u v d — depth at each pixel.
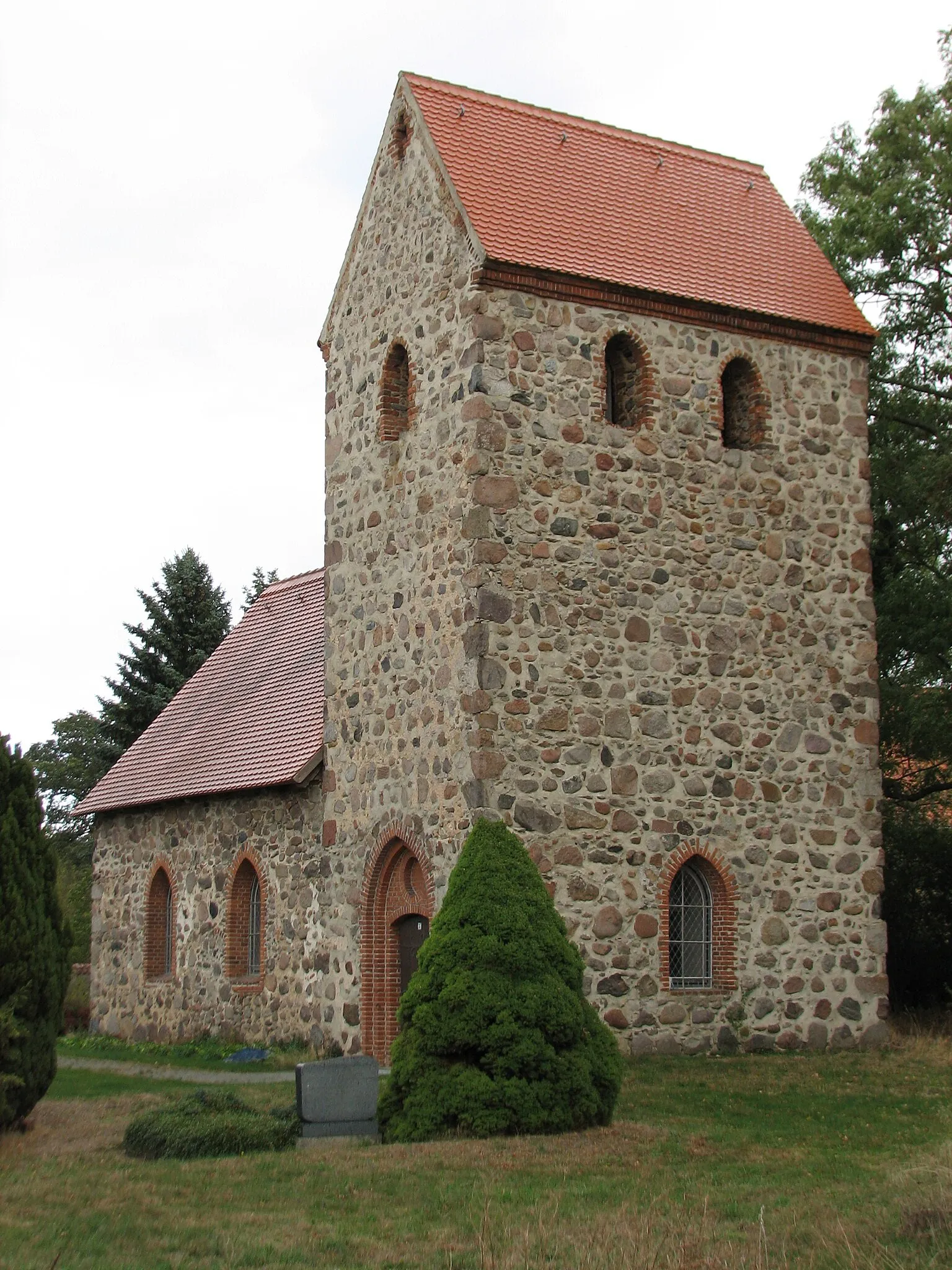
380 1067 20.89
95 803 30.89
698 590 21.23
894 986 29.05
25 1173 13.63
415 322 21.72
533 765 19.62
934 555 29.44
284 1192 12.79
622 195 22.55
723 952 20.83
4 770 16.66
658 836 20.42
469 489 19.98
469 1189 12.82
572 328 20.78
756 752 21.39
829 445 22.73
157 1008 28.42
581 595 20.30
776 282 22.86
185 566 47.81
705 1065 19.56
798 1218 11.72
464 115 22.33
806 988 21.31
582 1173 13.42
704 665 21.12
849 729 22.25
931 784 30.06
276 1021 24.62
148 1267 10.59
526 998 15.81
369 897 21.89
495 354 20.22
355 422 23.22
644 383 21.28
